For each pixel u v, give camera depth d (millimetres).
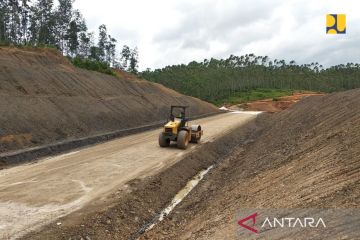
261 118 38406
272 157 13219
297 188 7734
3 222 7883
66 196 9836
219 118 38344
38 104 19797
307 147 11820
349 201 5863
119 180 11602
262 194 8578
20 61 24844
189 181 13477
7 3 42188
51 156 15289
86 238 7566
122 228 8484
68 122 20000
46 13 48219
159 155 15758
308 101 32125
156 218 9609
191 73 94688
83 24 54781
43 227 7707
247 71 101375
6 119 16469
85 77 29438
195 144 19109
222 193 10750
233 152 19250
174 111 36812
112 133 21109
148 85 42438
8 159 13523
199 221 8516
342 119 13852
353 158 7988
